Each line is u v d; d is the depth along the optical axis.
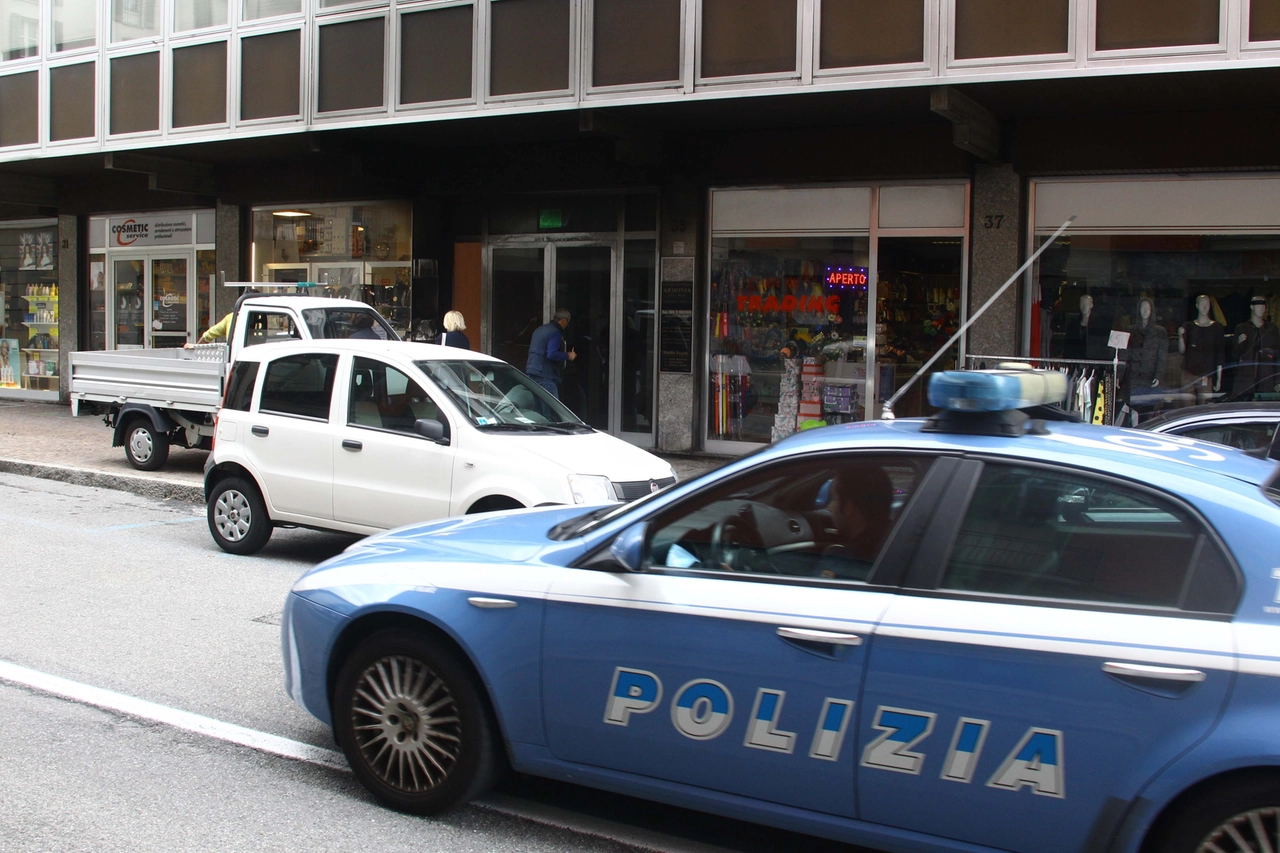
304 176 16.23
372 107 13.42
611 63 11.80
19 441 15.02
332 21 13.63
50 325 20.30
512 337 15.32
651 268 14.26
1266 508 3.21
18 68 16.94
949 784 3.30
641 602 3.75
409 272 15.77
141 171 16.27
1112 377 10.73
